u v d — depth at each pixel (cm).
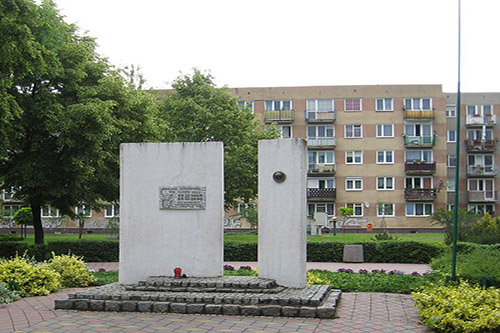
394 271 1678
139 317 952
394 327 881
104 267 2034
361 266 2058
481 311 817
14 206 4962
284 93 4969
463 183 5238
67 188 2225
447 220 2748
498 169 5178
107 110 2028
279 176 1134
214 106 3184
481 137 5238
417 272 1769
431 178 4912
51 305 1084
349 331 852
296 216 1121
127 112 2372
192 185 1184
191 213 1180
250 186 3206
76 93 2217
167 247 1184
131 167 1209
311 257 2261
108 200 2586
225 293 1043
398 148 4900
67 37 2283
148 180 1202
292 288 1109
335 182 4928
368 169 4909
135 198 1203
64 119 2020
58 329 867
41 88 2136
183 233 1180
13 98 1759
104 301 1013
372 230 4841
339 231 4831
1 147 1853
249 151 3114
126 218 1202
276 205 1138
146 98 2450
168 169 1196
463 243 2084
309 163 4950
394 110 4916
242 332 840
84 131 2030
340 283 1359
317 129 4962
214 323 902
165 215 1190
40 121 2088
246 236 3162
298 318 943
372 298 1174
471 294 886
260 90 4978
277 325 888
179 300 1009
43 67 1870
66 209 2439
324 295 1052
